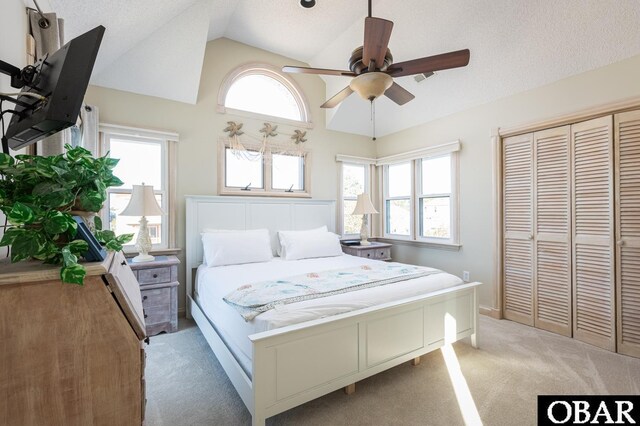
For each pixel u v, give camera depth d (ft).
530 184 9.45
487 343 8.22
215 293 7.20
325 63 12.61
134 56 8.85
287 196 12.64
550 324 9.00
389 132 14.56
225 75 11.32
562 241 8.72
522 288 9.71
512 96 9.75
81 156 3.05
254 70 12.03
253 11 9.78
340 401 5.74
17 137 3.19
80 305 2.56
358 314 5.62
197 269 9.99
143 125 9.83
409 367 6.96
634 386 6.15
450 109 11.57
